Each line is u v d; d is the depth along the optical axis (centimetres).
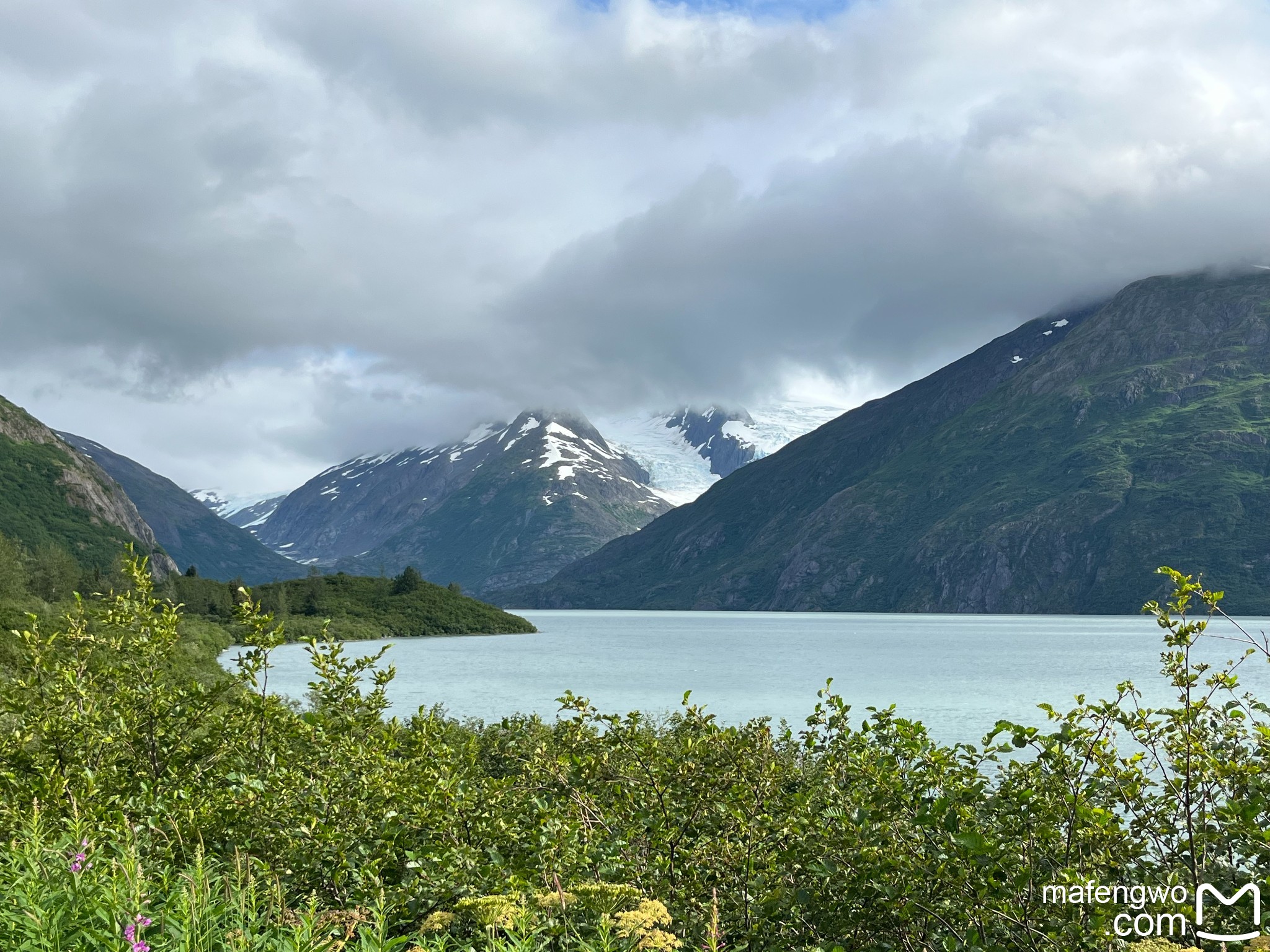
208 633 13288
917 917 1050
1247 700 1095
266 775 1298
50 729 1327
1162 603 1059
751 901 1138
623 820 1284
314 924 865
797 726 7369
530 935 871
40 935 798
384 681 1568
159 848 1089
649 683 11844
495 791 1274
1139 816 1137
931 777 1153
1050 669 13938
